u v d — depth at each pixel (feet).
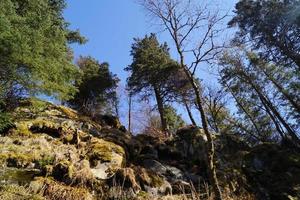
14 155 34.27
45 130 44.27
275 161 48.88
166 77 85.87
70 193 29.66
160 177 39.50
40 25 43.11
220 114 96.99
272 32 77.66
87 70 98.37
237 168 47.78
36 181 30.07
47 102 56.59
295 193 43.29
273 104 89.15
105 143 43.34
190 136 51.75
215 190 31.37
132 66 93.66
